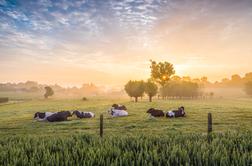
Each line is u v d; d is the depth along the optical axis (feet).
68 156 24.95
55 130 57.47
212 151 26.86
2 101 272.92
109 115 88.38
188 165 22.04
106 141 31.94
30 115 100.22
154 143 32.55
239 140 32.89
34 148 29.37
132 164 23.26
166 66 286.87
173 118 75.56
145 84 228.02
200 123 64.54
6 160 25.30
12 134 53.83
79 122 70.28
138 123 65.82
